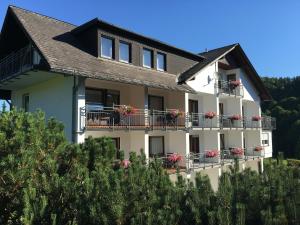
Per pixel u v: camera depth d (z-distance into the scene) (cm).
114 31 1612
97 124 1459
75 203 600
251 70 2658
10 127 768
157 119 1823
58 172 779
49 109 1521
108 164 846
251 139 2872
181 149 1875
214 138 2194
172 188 622
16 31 1648
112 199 548
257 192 587
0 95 2069
